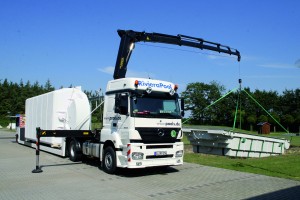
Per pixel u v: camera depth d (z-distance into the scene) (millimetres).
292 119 57500
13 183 9836
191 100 72000
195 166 13227
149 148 10789
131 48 14258
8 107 84875
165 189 9078
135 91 10875
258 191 8797
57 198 8086
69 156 15031
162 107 11328
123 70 14055
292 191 8773
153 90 11258
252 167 12953
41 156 16422
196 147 17266
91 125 14969
